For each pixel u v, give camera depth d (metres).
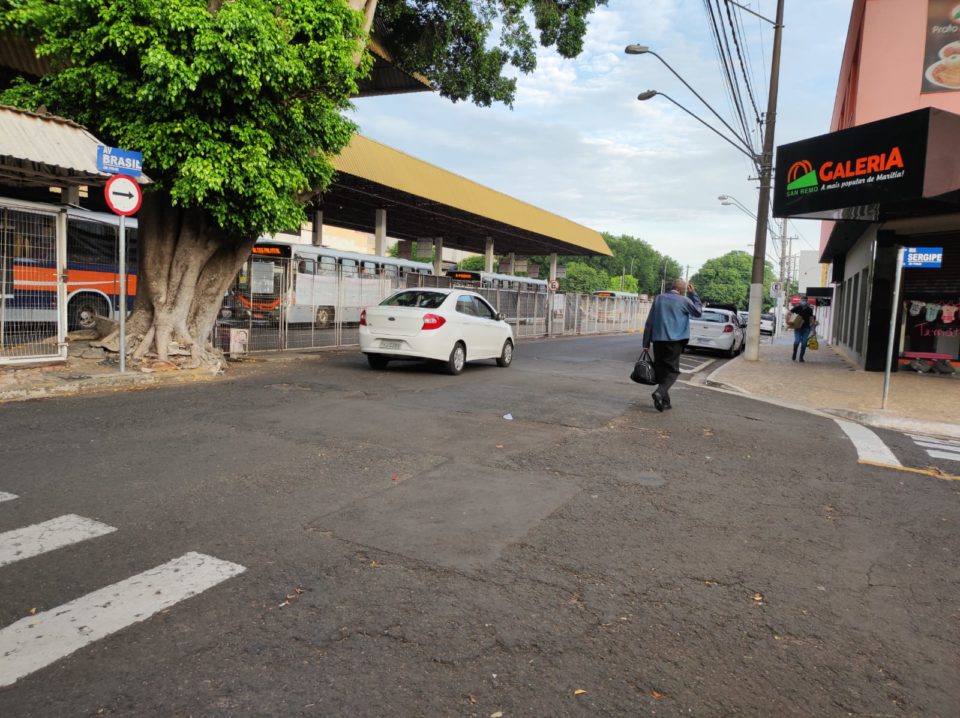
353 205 31.25
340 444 6.17
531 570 3.64
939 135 11.12
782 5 17.58
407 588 3.36
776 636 3.07
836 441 7.59
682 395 10.88
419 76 18.42
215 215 9.60
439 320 11.29
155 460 5.36
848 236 18.98
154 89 8.49
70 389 8.18
